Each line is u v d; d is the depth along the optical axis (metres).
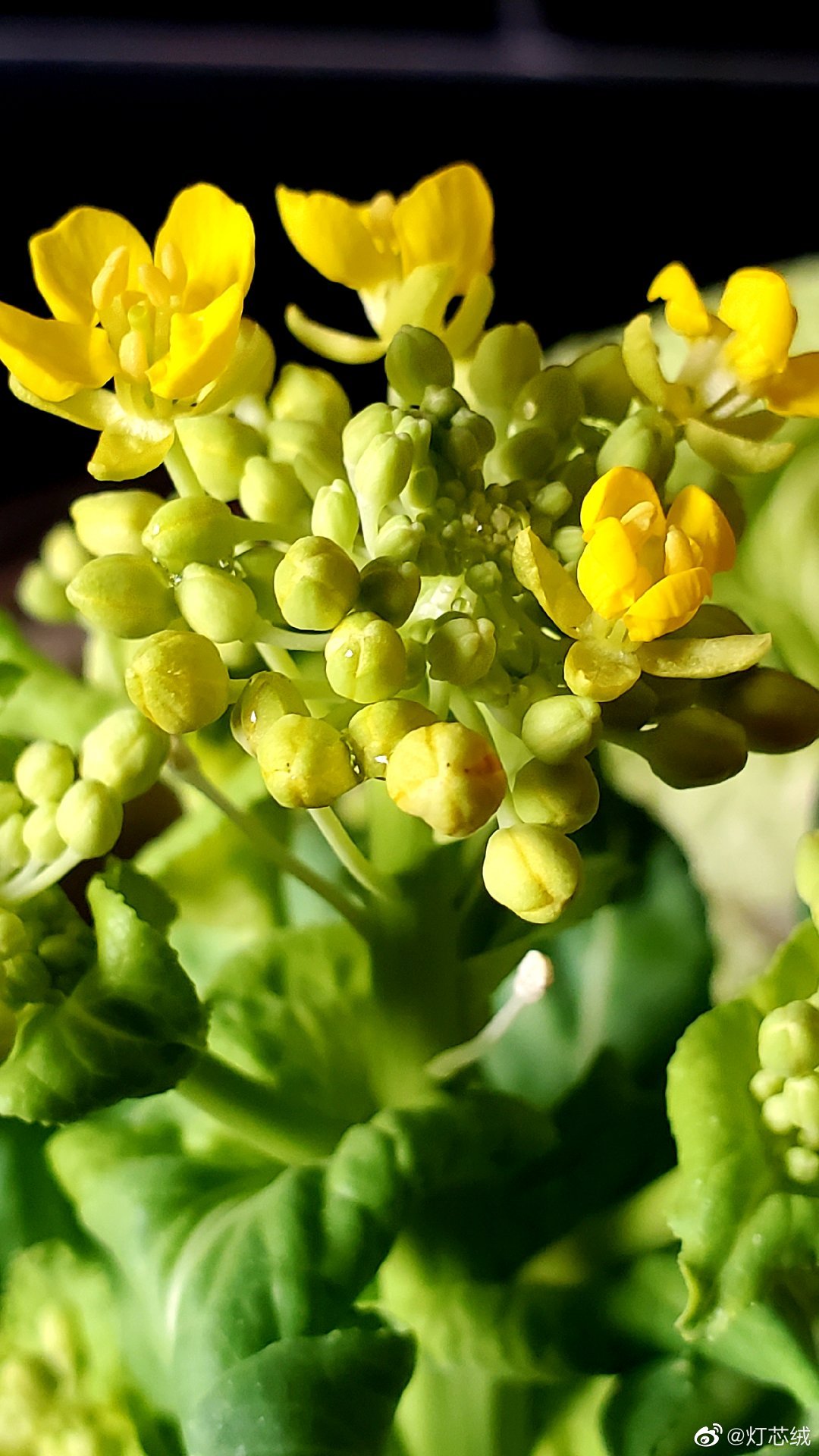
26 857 0.11
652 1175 0.14
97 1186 0.14
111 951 0.11
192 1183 0.13
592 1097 0.15
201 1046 0.12
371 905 0.13
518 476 0.12
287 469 0.12
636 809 0.15
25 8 0.26
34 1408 0.14
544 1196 0.14
